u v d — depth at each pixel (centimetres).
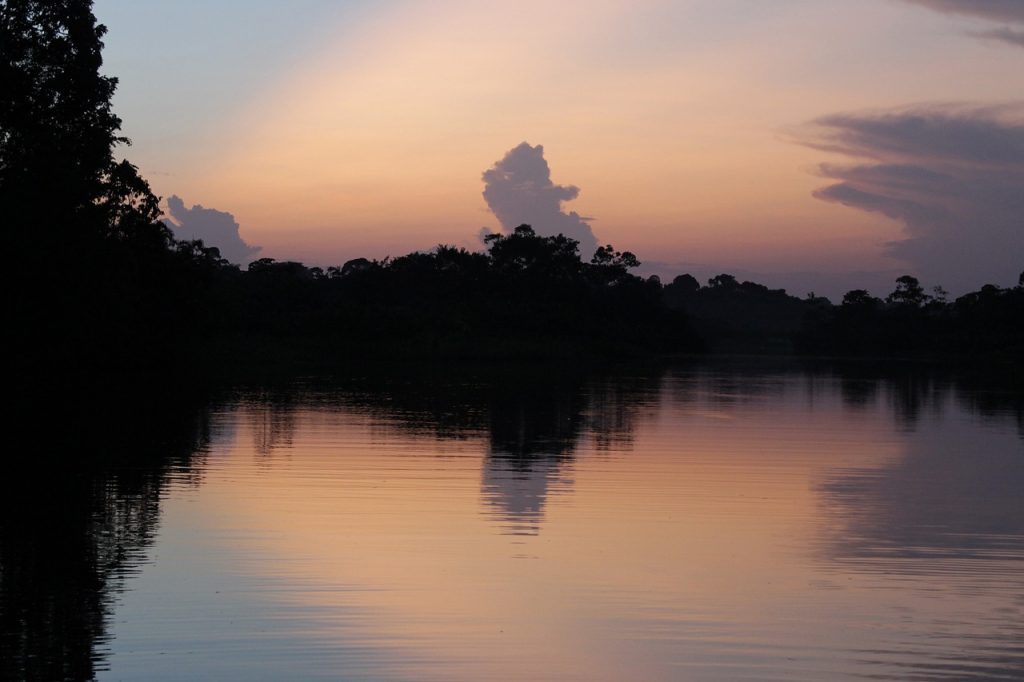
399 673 715
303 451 1781
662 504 1319
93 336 3591
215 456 1703
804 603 881
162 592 883
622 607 863
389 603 863
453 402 3006
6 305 2919
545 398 3253
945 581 955
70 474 1498
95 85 3216
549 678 711
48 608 836
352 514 1219
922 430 2370
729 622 828
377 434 2070
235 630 791
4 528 1119
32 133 3048
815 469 1662
